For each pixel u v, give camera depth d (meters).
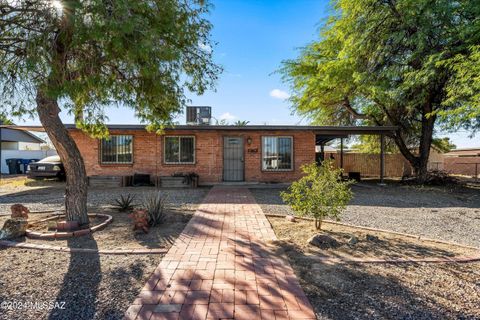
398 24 11.95
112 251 4.03
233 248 4.20
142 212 5.11
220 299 2.76
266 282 3.12
